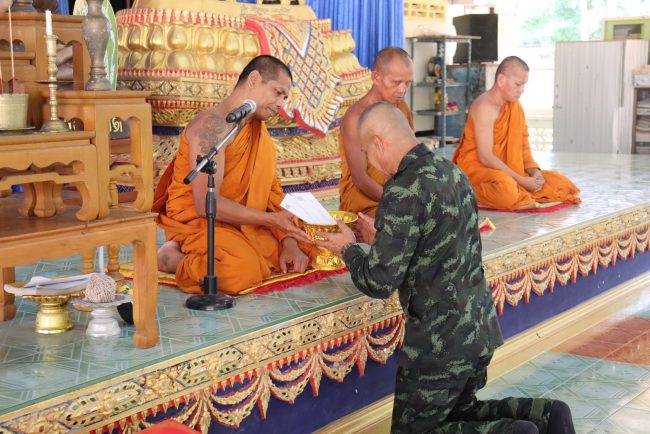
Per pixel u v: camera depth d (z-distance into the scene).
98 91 2.33
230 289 3.17
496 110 5.21
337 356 3.07
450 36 10.53
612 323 4.90
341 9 8.30
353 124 3.97
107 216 2.42
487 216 4.95
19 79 2.41
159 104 5.30
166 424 2.05
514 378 3.90
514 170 5.27
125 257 3.86
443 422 2.58
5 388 2.21
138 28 5.42
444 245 2.48
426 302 2.51
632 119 9.37
